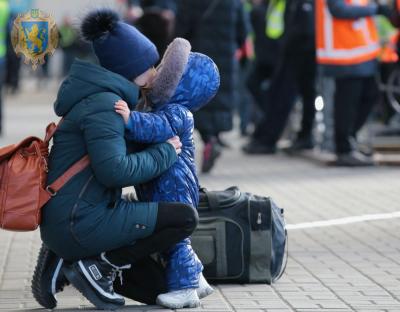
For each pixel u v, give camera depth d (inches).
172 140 389.1
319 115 973.8
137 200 404.8
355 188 742.5
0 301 424.2
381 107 979.3
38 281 394.6
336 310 399.2
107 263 387.2
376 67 834.2
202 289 411.5
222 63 816.9
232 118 819.4
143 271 402.9
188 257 399.5
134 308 399.2
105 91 379.2
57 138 382.6
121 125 377.1
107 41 384.8
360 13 810.8
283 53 930.1
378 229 583.5
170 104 398.0
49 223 379.6
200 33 817.5
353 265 487.8
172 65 390.0
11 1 1398.9
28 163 378.9
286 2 916.0
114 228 379.2
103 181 375.6
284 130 1045.8
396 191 725.3
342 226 593.6
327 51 824.3
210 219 437.1
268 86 962.1
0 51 1106.7
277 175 821.2
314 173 829.2
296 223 603.8
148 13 763.4
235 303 410.3
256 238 439.5
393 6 821.9
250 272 441.7
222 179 798.5
